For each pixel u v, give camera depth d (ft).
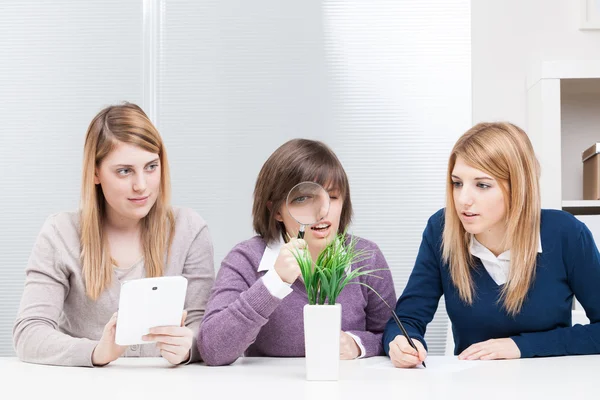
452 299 5.49
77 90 9.75
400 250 9.48
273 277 4.49
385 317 5.66
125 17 9.75
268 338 5.39
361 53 9.58
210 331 4.58
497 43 8.99
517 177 5.06
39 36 9.79
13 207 9.73
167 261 5.58
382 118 9.54
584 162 8.73
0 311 9.66
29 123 9.76
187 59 9.68
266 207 5.40
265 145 9.58
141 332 4.38
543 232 5.33
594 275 5.29
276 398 3.26
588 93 9.05
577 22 8.93
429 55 9.53
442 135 9.50
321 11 9.62
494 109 8.98
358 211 9.50
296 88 9.59
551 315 5.22
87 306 5.43
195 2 9.71
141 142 5.23
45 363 4.66
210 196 9.57
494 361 4.66
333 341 3.80
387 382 3.75
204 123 9.62
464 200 5.04
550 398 3.25
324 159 5.19
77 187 9.71
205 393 3.41
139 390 3.51
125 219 5.58
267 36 9.64
